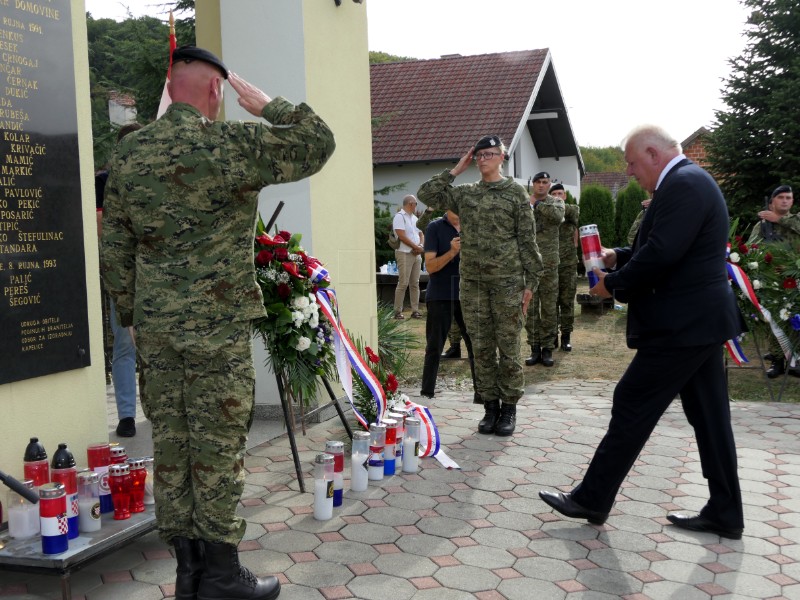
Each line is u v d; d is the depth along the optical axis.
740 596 3.23
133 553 3.62
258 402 6.13
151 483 3.83
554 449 5.32
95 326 4.11
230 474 2.97
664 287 3.64
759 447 5.41
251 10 5.99
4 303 3.55
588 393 7.27
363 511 4.14
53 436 3.86
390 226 17.02
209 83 2.98
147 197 2.86
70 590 3.19
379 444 4.65
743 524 3.86
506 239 5.50
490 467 4.91
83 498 3.31
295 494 4.40
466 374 8.29
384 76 24.16
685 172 3.59
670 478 4.72
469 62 23.77
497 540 3.77
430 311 6.77
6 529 3.44
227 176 2.84
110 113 11.12
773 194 8.38
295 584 3.28
